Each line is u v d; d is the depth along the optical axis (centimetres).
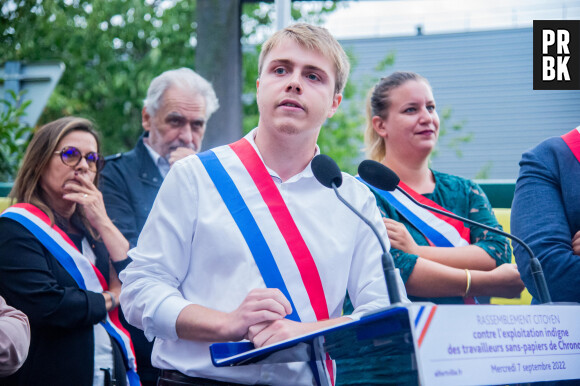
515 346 163
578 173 264
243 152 232
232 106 676
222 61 677
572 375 172
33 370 290
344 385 197
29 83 554
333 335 162
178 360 211
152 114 386
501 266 308
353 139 1367
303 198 229
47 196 323
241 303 203
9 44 955
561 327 174
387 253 180
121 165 372
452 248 312
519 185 272
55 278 302
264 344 193
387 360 167
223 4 679
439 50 1855
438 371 148
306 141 231
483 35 1830
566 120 1695
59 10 1195
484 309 159
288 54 232
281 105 228
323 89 232
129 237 352
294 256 218
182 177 225
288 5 444
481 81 1756
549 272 247
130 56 1418
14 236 302
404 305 149
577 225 259
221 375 206
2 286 296
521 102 1756
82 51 1353
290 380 210
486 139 1730
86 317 296
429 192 333
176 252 221
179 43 1370
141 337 342
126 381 310
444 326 151
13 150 546
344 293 225
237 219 220
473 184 339
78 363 295
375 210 239
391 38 1877
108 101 1394
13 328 242
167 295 211
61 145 324
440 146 1734
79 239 323
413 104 335
